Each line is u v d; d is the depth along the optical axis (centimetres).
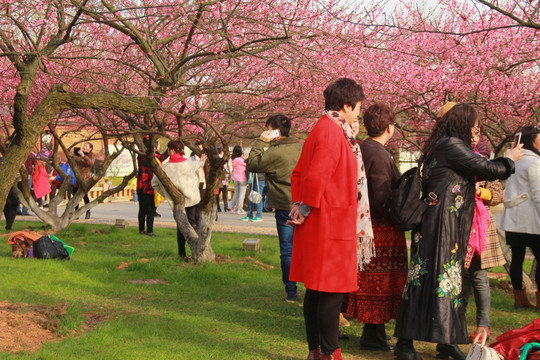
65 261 826
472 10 899
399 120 1044
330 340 394
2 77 941
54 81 924
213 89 800
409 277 430
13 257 832
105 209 1986
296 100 862
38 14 732
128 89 902
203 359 412
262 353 440
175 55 912
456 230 425
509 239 620
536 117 806
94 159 1377
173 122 1107
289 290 632
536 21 841
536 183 586
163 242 1118
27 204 1149
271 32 804
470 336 493
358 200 412
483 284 472
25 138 490
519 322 559
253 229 1405
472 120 440
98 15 649
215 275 746
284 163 616
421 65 955
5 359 388
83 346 430
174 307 583
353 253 391
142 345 443
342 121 403
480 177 426
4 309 488
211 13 775
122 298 614
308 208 390
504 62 891
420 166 456
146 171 1202
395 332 429
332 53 821
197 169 880
